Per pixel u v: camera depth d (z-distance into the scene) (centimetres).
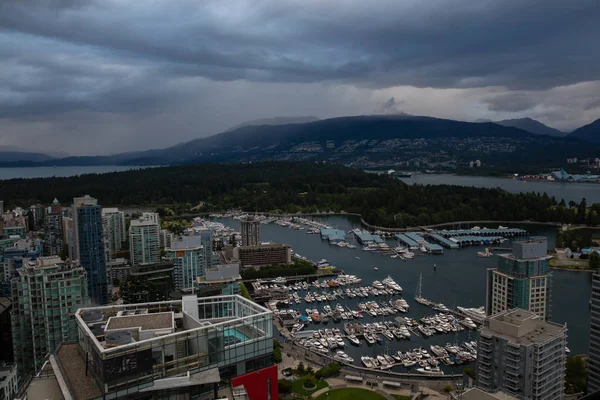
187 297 13312
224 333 10700
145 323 11112
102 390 9225
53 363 10662
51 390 10200
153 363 9794
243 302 13362
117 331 10481
